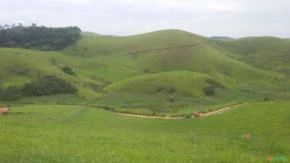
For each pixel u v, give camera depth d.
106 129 41.44
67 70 195.88
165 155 25.38
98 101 147.75
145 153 25.73
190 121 77.00
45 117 53.69
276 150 29.61
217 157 25.39
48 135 31.77
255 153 28.39
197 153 26.78
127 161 22.88
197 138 34.72
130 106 133.12
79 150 25.53
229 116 75.00
